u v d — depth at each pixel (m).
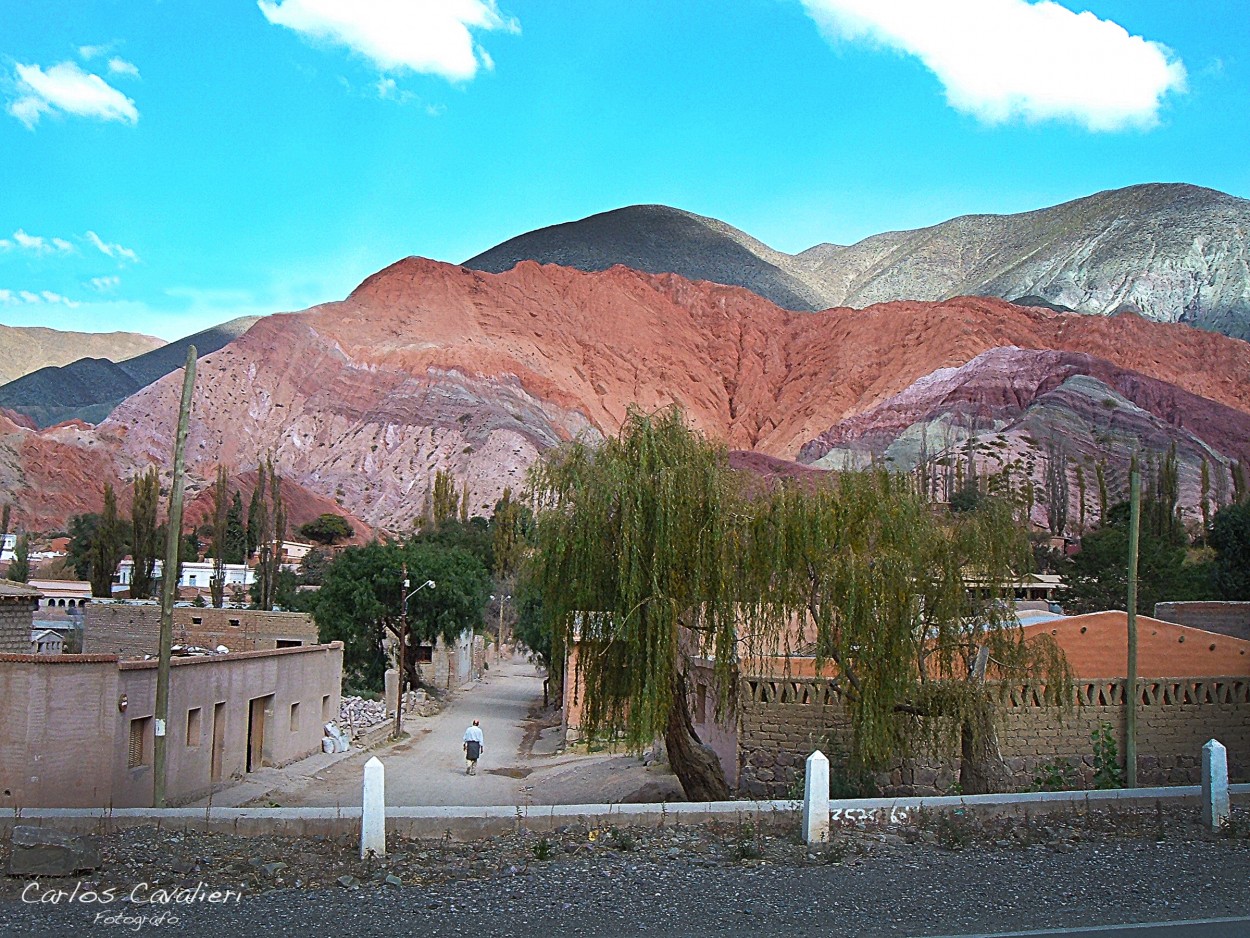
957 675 22.41
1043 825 13.02
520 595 24.27
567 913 9.41
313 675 33.88
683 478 20.11
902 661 20.53
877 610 20.34
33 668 19.03
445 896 9.91
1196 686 24.50
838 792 21.55
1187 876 10.84
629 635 19.88
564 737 39.78
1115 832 12.80
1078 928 8.97
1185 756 24.28
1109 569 53.91
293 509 192.25
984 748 21.64
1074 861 11.43
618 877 10.57
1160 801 14.12
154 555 66.12
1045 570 73.12
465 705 59.00
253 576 98.81
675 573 20.09
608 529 20.25
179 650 38.44
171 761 22.69
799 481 21.28
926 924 9.12
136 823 12.02
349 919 9.18
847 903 9.77
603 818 12.60
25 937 8.62
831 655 20.73
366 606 55.62
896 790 22.73
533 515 20.84
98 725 19.91
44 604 64.06
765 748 23.27
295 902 9.70
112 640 41.44
